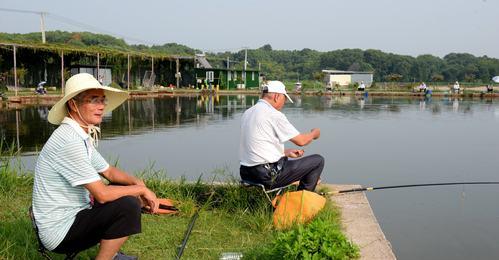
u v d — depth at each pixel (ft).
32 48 85.87
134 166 26.48
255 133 13.61
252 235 12.48
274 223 12.91
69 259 9.00
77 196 8.71
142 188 9.28
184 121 52.24
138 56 110.32
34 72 101.14
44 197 8.50
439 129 47.03
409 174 25.77
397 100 101.35
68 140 8.43
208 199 14.47
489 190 22.29
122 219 8.62
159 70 127.03
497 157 31.12
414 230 16.71
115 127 46.01
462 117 60.70
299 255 9.52
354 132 43.80
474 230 16.72
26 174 17.07
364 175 25.34
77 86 8.61
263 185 13.80
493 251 14.94
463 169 27.27
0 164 17.84
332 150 33.37
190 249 11.35
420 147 35.12
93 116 8.91
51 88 97.91
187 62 131.23
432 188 22.62
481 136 41.93
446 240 15.69
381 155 31.55
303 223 12.65
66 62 104.88
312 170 14.34
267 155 13.58
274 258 9.99
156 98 98.22
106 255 8.77
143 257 10.79
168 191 15.52
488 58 287.07
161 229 12.41
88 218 8.57
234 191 14.83
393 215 18.38
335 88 140.67
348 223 13.33
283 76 286.87
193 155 30.17
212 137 39.06
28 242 10.60
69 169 8.39
